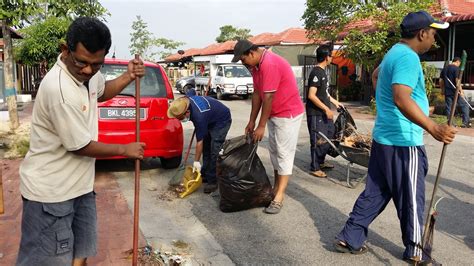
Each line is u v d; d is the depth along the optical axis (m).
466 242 4.36
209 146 6.04
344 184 6.35
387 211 5.19
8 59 9.94
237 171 4.96
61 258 2.54
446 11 15.87
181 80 28.52
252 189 5.00
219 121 5.76
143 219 4.88
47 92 2.34
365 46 14.20
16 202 5.23
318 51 6.52
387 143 3.72
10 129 9.99
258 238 4.43
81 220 2.70
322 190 6.05
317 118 6.59
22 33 20.84
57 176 2.47
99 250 3.98
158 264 3.78
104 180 6.42
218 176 5.07
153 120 6.41
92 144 2.45
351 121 6.74
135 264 3.02
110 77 6.47
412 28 3.62
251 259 3.96
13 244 4.02
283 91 4.93
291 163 5.13
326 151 6.75
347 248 4.02
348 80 22.16
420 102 3.68
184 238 4.41
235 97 23.97
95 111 2.62
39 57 20.89
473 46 16.38
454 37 15.58
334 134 6.75
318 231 4.61
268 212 5.10
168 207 5.33
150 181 6.43
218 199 5.63
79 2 9.47
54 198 2.46
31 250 2.51
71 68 2.36
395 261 3.91
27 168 2.48
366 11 14.23
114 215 4.95
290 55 23.19
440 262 3.91
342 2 14.67
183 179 5.98
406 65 3.47
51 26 20.59
